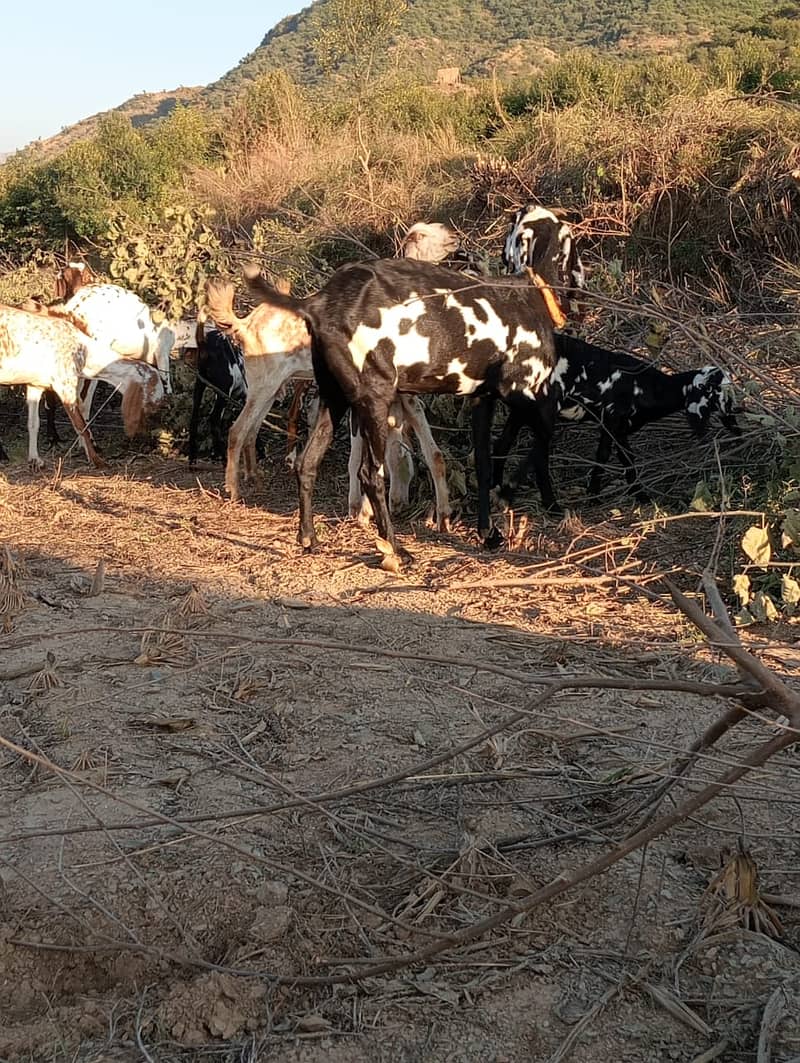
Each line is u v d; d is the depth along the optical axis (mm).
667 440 8227
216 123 23859
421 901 3221
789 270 9758
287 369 8023
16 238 20906
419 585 6066
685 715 4375
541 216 9281
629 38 82125
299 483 6766
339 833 3564
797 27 32469
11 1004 2980
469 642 5172
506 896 3230
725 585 5809
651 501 7309
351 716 4379
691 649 5012
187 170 21703
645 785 3789
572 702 4504
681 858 3432
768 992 2848
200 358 9273
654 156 12828
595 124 14789
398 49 26562
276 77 23500
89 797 3768
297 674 4781
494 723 4312
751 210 11875
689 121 13039
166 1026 2779
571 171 13969
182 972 3033
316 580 6180
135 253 11648
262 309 7930
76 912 3178
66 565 6512
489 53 85812
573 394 7367
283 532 7293
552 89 21062
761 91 16031
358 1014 2809
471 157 17484
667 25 84188
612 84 20750
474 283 6516
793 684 4547
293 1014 2818
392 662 4906
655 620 5414
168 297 11359
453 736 4207
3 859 3406
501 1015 2793
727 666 4770
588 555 6379
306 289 11094
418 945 3074
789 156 11641
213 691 4629
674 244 12438
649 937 3070
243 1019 2801
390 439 7320
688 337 7270
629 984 2887
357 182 17328
